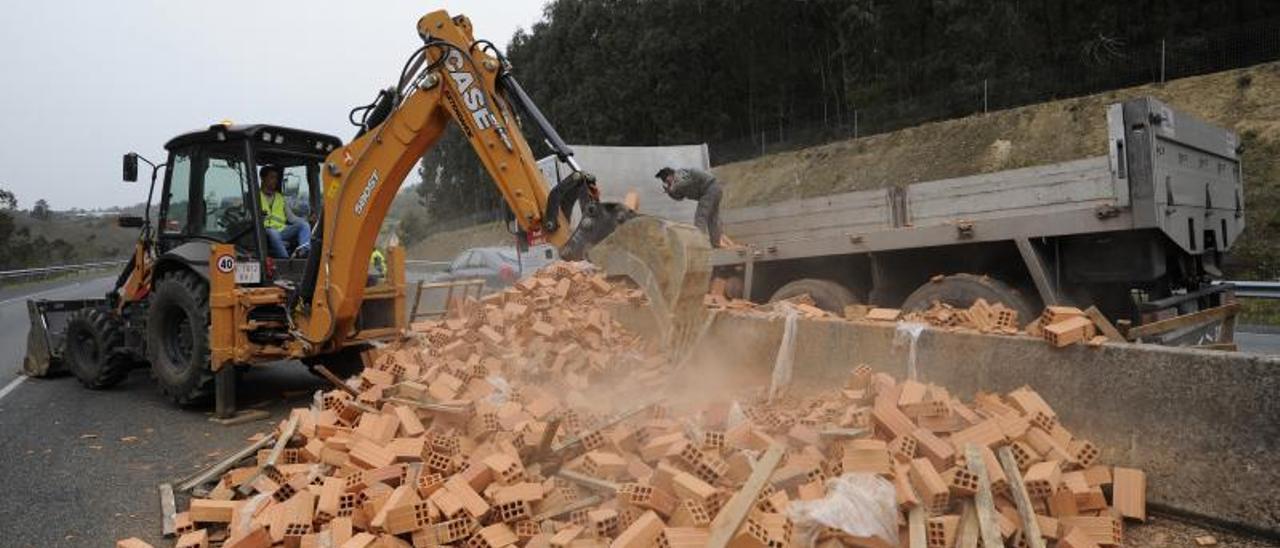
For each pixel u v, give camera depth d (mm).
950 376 4840
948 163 22422
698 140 33062
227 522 4242
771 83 31672
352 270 6789
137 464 5812
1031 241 6367
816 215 8828
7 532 4512
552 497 3836
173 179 8336
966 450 3627
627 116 33719
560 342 6727
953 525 3295
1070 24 22766
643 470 3965
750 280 8305
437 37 6184
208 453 6062
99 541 4371
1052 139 20453
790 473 3631
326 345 7316
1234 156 7965
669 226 5316
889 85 26641
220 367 7129
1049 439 3920
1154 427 3910
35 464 5852
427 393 5383
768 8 28969
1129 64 20969
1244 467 3584
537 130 5906
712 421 4625
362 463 4312
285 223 8312
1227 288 7586
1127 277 6133
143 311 8422
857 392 4656
